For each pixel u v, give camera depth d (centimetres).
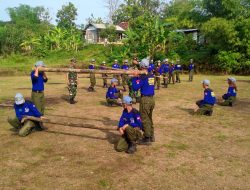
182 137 800
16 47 4288
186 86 1914
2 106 1176
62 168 589
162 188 509
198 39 3788
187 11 3944
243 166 610
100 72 753
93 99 1387
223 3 3162
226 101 1240
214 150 702
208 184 527
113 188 507
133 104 1252
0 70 2772
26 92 1591
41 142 746
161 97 1453
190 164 616
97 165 603
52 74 2828
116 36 4762
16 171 575
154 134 822
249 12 3088
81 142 747
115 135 807
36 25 6138
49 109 1140
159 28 3409
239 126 921
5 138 778
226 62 3061
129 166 600
